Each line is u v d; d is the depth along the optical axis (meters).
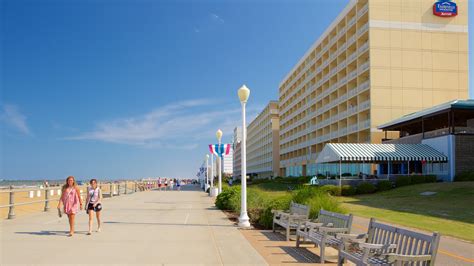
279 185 60.12
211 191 38.34
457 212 19.16
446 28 55.41
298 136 88.44
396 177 38.00
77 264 7.97
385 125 49.25
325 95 71.44
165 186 69.31
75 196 11.92
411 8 54.97
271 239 11.48
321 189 14.48
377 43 53.97
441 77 54.62
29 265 7.86
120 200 31.72
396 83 53.62
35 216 17.62
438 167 39.62
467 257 9.66
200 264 8.09
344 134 61.56
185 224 14.82
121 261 8.28
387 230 7.14
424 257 5.78
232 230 13.27
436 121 44.81
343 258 7.55
